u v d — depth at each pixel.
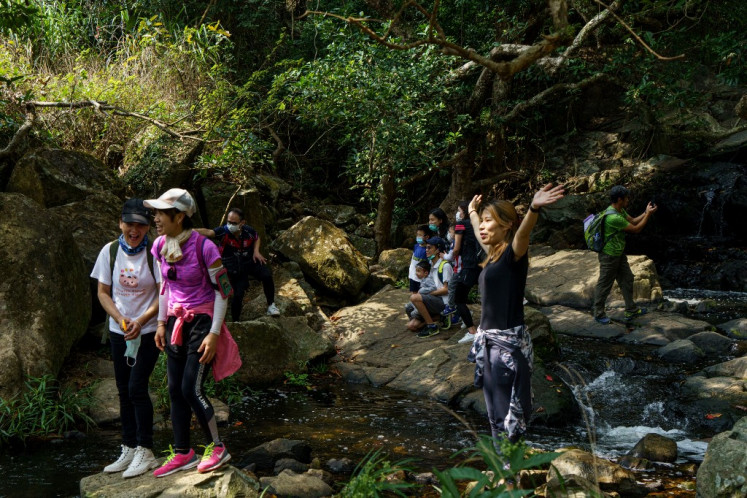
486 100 13.64
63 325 6.10
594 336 8.79
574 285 10.21
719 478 3.81
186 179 9.16
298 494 4.11
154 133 9.07
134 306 4.08
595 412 6.29
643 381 7.02
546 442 5.45
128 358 4.06
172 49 9.88
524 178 16.16
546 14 11.16
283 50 13.66
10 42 9.05
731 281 12.30
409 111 10.14
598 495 2.49
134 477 3.97
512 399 3.66
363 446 5.25
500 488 2.25
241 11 13.46
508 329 3.74
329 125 13.20
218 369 3.92
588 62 11.73
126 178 8.73
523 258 3.74
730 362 7.05
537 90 15.09
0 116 7.41
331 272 9.47
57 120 8.77
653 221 14.91
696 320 8.91
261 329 7.36
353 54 10.00
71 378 6.25
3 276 5.83
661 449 5.02
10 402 5.23
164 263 3.82
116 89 8.98
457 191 13.14
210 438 3.96
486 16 11.77
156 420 5.73
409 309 8.53
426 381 7.00
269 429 5.67
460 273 7.67
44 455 4.93
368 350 8.02
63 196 7.72
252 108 11.73
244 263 7.85
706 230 14.32
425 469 4.72
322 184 14.48
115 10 11.48
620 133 16.59
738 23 10.74
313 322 8.72
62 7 10.20
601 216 8.79
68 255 6.40
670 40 10.02
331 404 6.49
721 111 16.09
